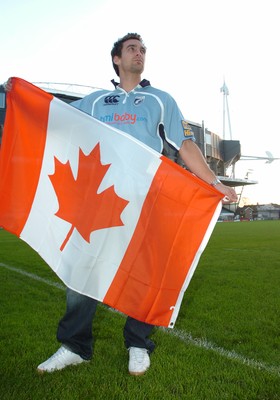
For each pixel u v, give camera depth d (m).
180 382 2.29
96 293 2.37
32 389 2.18
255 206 83.62
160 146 2.66
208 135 69.56
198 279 6.15
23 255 9.10
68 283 2.35
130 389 2.19
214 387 2.24
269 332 3.37
